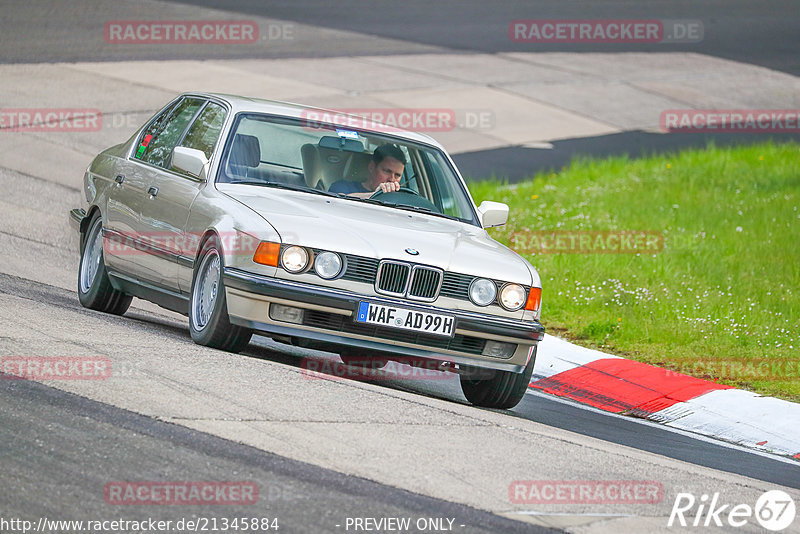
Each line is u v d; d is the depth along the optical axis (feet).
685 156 249.75
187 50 312.50
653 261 161.89
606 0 484.74
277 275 85.20
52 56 285.02
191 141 102.63
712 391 109.19
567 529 58.95
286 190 95.45
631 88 334.24
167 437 64.59
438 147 107.14
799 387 116.78
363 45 349.20
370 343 86.69
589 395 109.50
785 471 87.76
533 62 353.31
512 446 74.49
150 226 99.91
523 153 252.01
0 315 91.66
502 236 174.70
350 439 69.00
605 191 213.25
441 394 98.53
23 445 61.00
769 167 238.89
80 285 112.57
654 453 84.64
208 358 84.94
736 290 150.00
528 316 91.40
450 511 58.95
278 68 301.84
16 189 177.06
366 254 86.53
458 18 418.92
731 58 391.45
